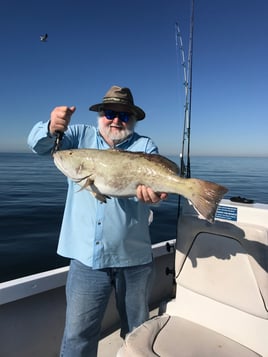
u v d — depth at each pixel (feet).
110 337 10.42
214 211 6.23
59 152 7.41
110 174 7.05
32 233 32.37
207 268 8.16
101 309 8.02
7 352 8.28
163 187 6.82
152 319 8.23
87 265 7.71
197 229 8.34
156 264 12.36
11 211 42.91
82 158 7.26
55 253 26.30
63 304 9.53
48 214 41.47
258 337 7.49
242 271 7.55
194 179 6.57
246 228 7.43
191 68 9.92
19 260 24.53
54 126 7.14
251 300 7.38
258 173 120.67
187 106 9.92
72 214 8.17
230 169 142.31
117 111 8.23
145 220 8.39
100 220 7.77
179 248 8.73
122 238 7.86
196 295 8.54
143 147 8.50
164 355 6.72
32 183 79.82
